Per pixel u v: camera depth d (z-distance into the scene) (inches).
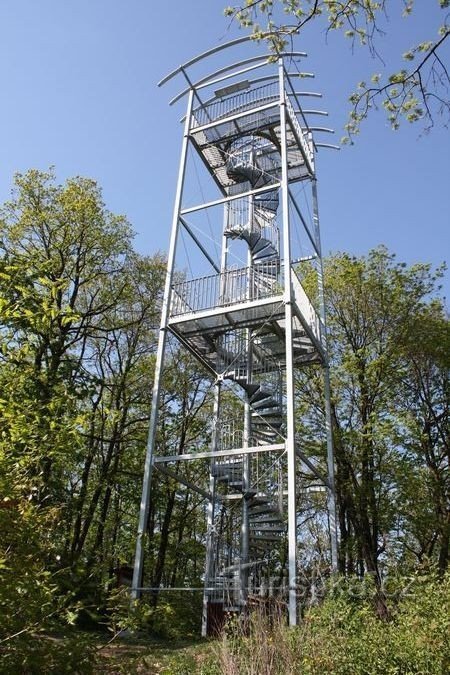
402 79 319.9
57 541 223.5
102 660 165.3
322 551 563.5
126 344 938.1
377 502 792.3
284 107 658.2
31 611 139.8
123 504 1030.4
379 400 827.4
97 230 780.6
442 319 884.0
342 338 874.8
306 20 320.5
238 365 677.3
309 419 854.5
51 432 190.7
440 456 876.6
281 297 573.9
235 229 691.4
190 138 711.1
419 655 292.2
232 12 328.8
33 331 263.1
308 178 808.3
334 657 288.0
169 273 646.5
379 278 869.8
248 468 635.5
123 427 860.6
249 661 238.1
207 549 657.6
